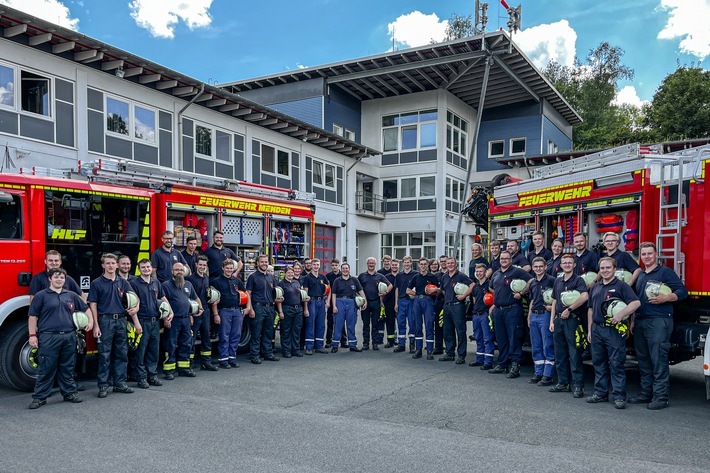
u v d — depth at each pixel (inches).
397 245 1154.7
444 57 970.7
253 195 419.8
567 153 1008.9
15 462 173.0
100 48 552.1
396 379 313.0
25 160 517.3
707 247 256.5
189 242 354.9
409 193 1143.0
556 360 287.7
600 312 258.5
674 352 279.6
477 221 471.5
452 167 1155.9
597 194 320.2
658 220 284.5
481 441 198.1
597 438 203.5
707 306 265.4
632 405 258.1
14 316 275.7
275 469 168.1
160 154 666.8
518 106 1211.9
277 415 231.8
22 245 273.7
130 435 202.1
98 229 308.8
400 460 176.7
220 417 227.8
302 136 895.7
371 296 426.9
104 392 265.3
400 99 1151.0
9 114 506.6
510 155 1216.2
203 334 339.6
